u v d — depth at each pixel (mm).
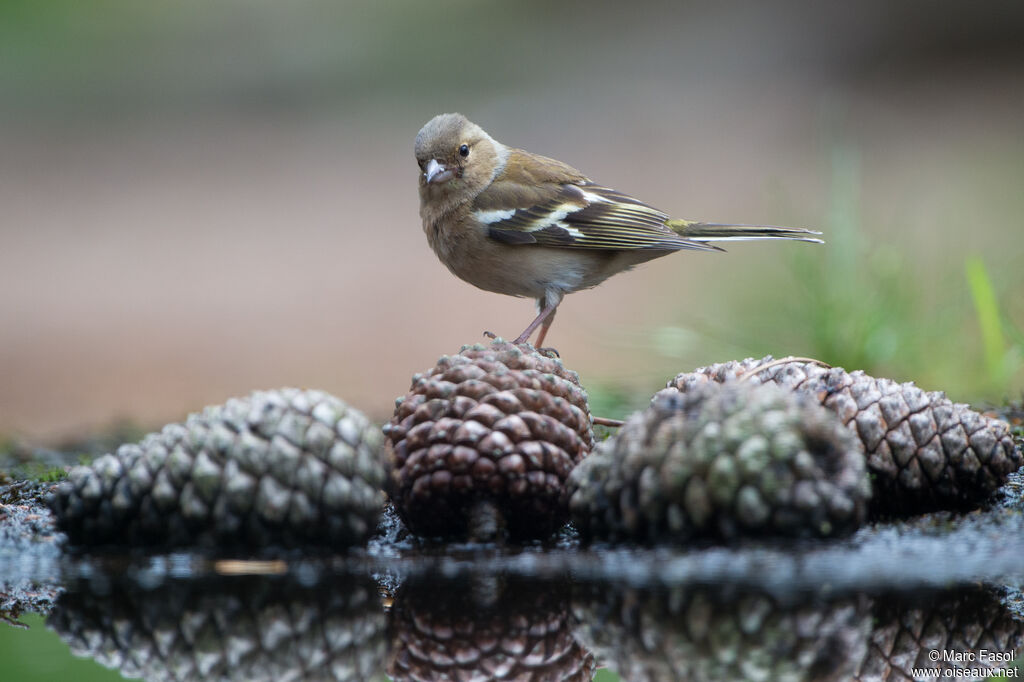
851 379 5770
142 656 4098
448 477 5285
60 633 4363
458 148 9836
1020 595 4445
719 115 29219
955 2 31672
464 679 3830
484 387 5371
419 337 18766
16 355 18484
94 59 34281
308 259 23281
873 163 24734
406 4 34781
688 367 11578
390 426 5516
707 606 4398
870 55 32125
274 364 17609
